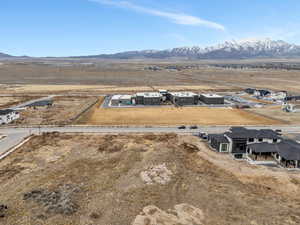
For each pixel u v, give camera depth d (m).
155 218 22.03
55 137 53.38
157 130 60.47
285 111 85.38
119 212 23.11
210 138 49.78
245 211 23.94
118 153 42.00
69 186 28.91
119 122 68.56
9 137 53.56
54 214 22.78
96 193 27.22
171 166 33.91
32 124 65.12
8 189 28.66
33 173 33.84
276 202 26.34
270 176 34.28
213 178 32.22
